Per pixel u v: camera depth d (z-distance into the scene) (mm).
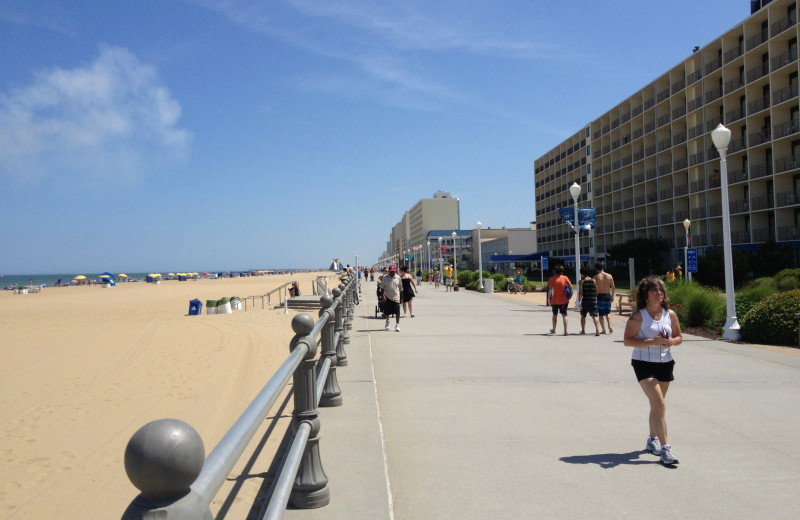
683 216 56625
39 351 18359
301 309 34156
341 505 3945
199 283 110188
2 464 7539
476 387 8250
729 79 49688
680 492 4383
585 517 3932
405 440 5719
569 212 21922
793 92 43156
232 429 1687
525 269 90625
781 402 7293
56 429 9148
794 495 4320
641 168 64188
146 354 16766
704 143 52438
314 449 3943
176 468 1045
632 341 5281
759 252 41625
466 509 4066
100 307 41938
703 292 16109
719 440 5699
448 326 16641
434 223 174125
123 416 9781
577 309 21500
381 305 19453
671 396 7648
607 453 5316
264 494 4762
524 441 5684
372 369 9469
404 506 4117
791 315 12164
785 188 44719
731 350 11602
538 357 10945
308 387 3871
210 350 17047
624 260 59188
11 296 69625
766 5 44531
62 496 6457
